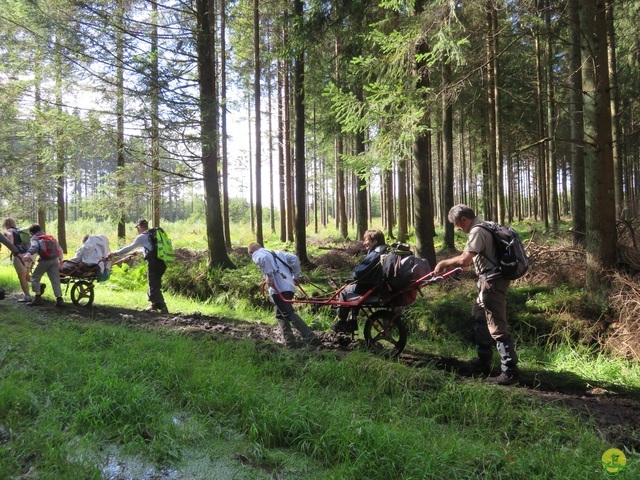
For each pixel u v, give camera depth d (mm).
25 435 3271
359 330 7488
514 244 4949
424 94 7906
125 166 11438
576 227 10477
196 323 7711
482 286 5062
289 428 3557
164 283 10844
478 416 4020
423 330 7355
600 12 6551
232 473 3107
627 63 15086
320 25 9516
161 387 4406
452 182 12836
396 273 5590
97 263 8641
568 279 7703
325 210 39594
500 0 7609
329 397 4387
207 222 11164
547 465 3082
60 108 11266
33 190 16594
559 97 15492
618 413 4199
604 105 6598
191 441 3494
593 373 5461
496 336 5090
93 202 11453
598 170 6629
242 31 17234
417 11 8438
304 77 11742
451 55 7047
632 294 6023
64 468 2922
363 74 9211
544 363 5957
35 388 4051
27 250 8633
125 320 7352
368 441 3232
